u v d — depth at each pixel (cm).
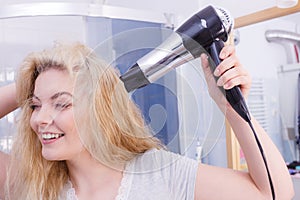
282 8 111
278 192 57
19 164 65
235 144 119
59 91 51
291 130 208
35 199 63
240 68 51
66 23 80
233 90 51
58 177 65
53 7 80
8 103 69
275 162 58
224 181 59
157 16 84
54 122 51
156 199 59
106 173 62
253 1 120
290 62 208
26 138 64
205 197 59
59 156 53
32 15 79
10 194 66
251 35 178
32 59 56
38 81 53
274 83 202
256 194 57
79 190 63
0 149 72
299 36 200
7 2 93
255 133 54
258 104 188
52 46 61
